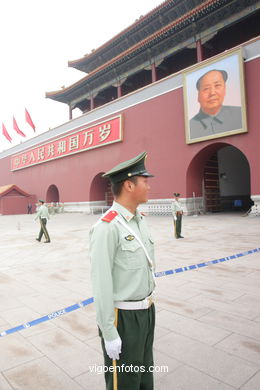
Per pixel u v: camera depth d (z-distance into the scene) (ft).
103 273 5.95
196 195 68.13
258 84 54.70
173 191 68.18
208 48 79.97
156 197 71.77
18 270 24.16
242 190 92.07
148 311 6.56
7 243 39.42
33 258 28.91
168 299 15.78
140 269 6.32
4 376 9.40
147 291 6.47
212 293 16.47
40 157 116.57
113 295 6.22
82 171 96.02
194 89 63.05
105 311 5.83
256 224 45.60
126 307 6.23
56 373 9.50
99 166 89.20
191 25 68.80
